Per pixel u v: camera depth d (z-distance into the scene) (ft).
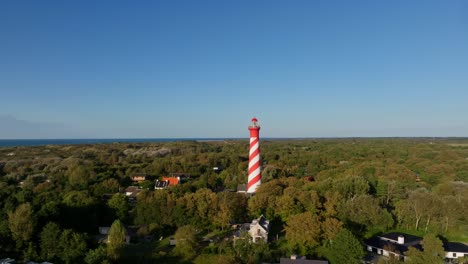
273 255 219.61
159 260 225.97
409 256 205.46
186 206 292.81
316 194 297.74
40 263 209.26
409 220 282.97
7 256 223.71
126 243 256.93
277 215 296.10
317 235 226.38
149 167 572.51
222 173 546.26
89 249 219.82
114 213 308.19
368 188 343.46
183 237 241.14
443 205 281.33
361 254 207.92
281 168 556.10
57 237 224.74
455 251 231.91
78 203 300.61
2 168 567.59
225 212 279.49
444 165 517.55
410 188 373.61
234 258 210.79
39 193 352.08
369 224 273.54
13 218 236.02
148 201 305.94
